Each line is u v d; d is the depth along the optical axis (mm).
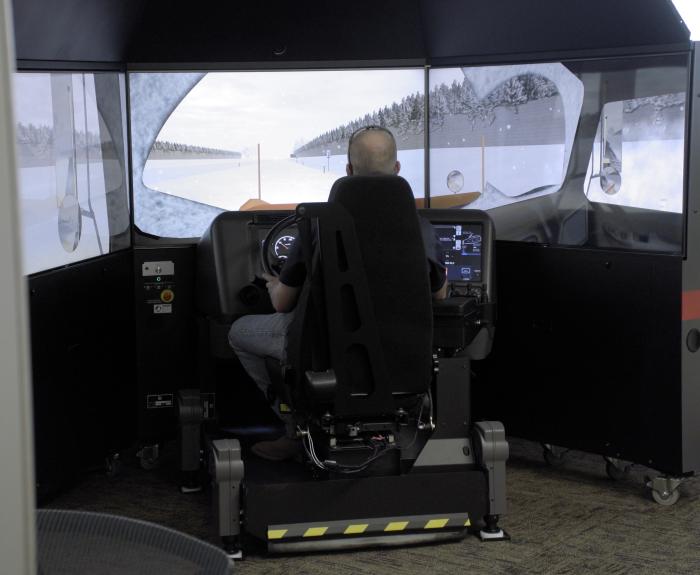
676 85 3316
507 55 3854
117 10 3512
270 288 2955
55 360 3215
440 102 4121
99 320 3570
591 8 3453
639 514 3336
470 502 3074
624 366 3545
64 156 3285
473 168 4055
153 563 702
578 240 3705
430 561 2936
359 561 2949
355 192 2676
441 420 3178
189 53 3939
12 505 563
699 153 3305
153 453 3928
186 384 3947
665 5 3197
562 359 3768
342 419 2791
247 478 3100
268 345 3055
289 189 4164
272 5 3879
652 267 3418
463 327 3051
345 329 2740
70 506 3459
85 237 3471
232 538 2967
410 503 3037
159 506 3477
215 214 4098
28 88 3004
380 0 3934
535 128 3809
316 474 3051
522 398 3939
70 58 3342
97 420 3574
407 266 2742
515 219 3938
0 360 554
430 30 4031
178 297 3902
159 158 3988
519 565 2889
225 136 4062
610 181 3564
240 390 3928
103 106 3646
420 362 2805
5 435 559
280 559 2969
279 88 4074
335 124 4145
